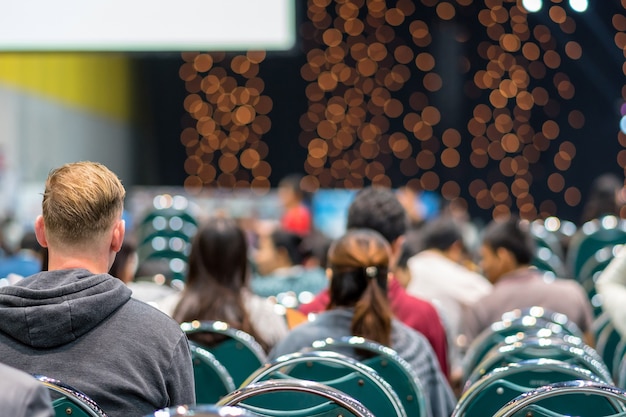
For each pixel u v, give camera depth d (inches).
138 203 633.0
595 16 756.6
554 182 794.8
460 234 286.0
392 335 171.3
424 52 796.0
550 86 783.1
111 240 126.6
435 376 175.3
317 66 802.8
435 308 203.3
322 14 787.4
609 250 340.2
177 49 319.6
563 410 138.2
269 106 817.5
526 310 237.6
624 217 515.8
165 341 121.7
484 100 797.2
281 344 168.2
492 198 806.5
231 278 191.5
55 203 123.4
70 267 123.9
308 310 204.8
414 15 791.1
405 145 810.8
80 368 117.9
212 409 81.4
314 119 815.7
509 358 167.0
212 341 178.2
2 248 355.9
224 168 820.6
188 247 386.9
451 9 786.2
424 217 697.6
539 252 366.6
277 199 644.7
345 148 818.2
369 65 801.6
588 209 400.2
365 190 218.4
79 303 118.6
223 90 812.0
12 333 118.7
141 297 217.5
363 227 212.5
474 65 794.8
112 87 745.6
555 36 772.6
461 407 141.8
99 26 317.1
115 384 117.5
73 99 685.3
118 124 757.3
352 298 169.5
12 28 315.6
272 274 348.8
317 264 350.3
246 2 319.6
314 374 147.7
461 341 244.4
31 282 122.0
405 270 253.1
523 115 792.9
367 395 140.6
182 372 122.5
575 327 221.9
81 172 125.6
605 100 776.3
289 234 348.5
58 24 315.9
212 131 811.4
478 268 372.5
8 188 590.6
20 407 82.6
